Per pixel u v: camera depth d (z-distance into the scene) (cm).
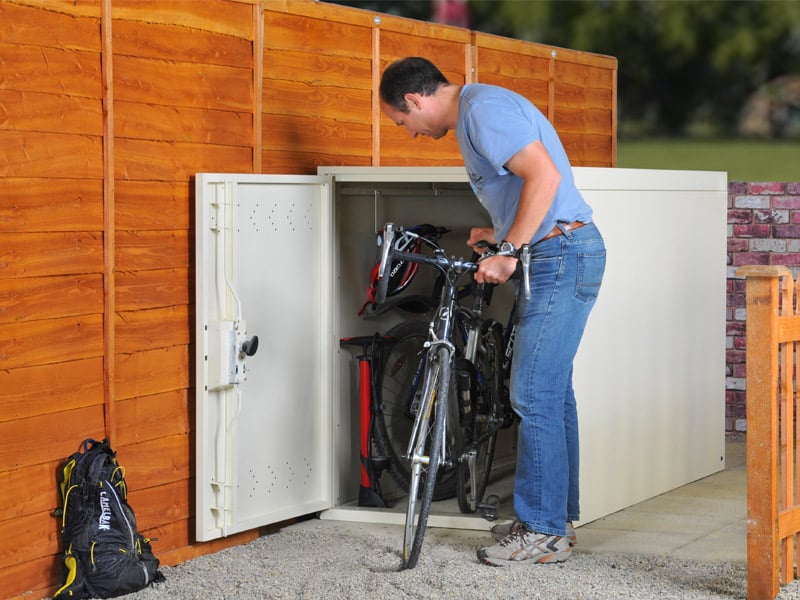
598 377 498
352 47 517
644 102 4519
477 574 410
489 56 624
